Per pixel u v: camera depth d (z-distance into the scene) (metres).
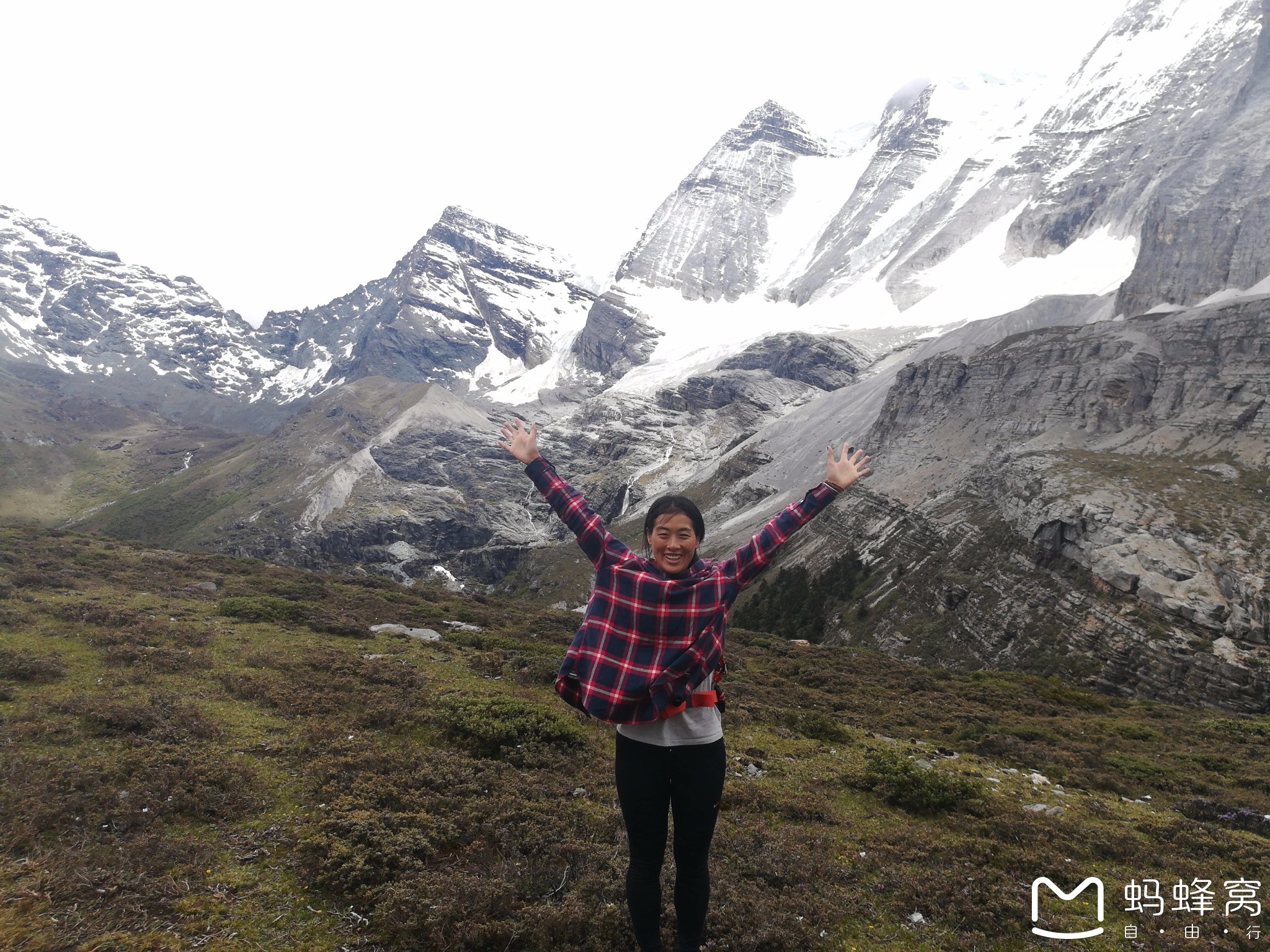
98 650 16.52
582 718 14.91
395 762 10.71
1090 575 62.72
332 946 6.41
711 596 5.32
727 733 15.98
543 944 6.56
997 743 18.56
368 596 34.94
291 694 14.20
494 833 8.69
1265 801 15.42
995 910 8.09
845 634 82.00
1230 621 51.56
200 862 7.59
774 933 7.00
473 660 20.33
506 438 6.18
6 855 7.34
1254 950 7.85
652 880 5.57
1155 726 27.91
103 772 9.34
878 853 9.52
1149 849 10.77
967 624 68.88
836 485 5.60
